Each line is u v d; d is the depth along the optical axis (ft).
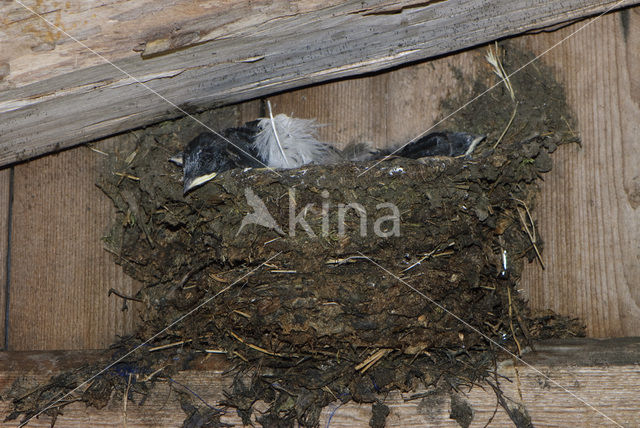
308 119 11.85
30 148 11.95
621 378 10.13
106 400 11.09
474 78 11.77
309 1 9.43
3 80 9.88
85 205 12.26
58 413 11.13
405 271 10.39
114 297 12.04
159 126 12.02
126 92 10.62
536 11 10.71
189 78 10.56
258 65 10.61
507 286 11.08
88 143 12.32
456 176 10.62
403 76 11.87
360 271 10.44
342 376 10.61
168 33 9.61
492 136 11.50
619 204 11.24
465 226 10.54
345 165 10.70
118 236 12.07
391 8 9.73
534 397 10.27
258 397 10.76
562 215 11.37
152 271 11.70
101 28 9.57
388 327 10.24
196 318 10.98
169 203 11.23
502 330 10.89
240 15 9.53
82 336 12.00
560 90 11.60
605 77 11.51
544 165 11.46
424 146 11.32
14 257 12.35
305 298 10.35
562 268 11.27
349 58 10.94
